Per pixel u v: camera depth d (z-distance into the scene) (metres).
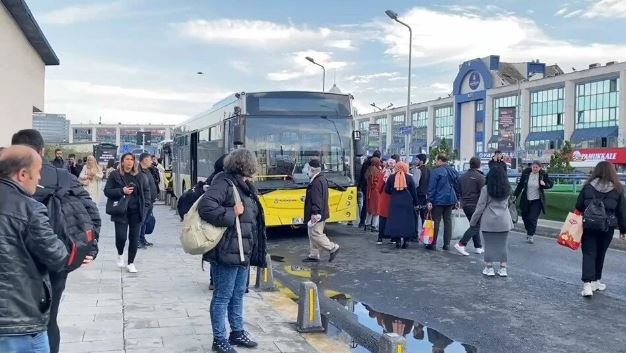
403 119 105.25
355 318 6.92
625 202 7.82
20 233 2.98
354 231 15.10
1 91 12.41
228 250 4.98
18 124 14.20
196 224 4.89
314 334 5.99
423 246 12.54
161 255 10.70
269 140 12.84
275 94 13.07
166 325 6.01
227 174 5.12
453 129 89.50
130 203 8.85
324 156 13.22
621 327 6.57
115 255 10.56
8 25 12.95
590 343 6.02
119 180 8.84
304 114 13.15
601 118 65.38
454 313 7.17
